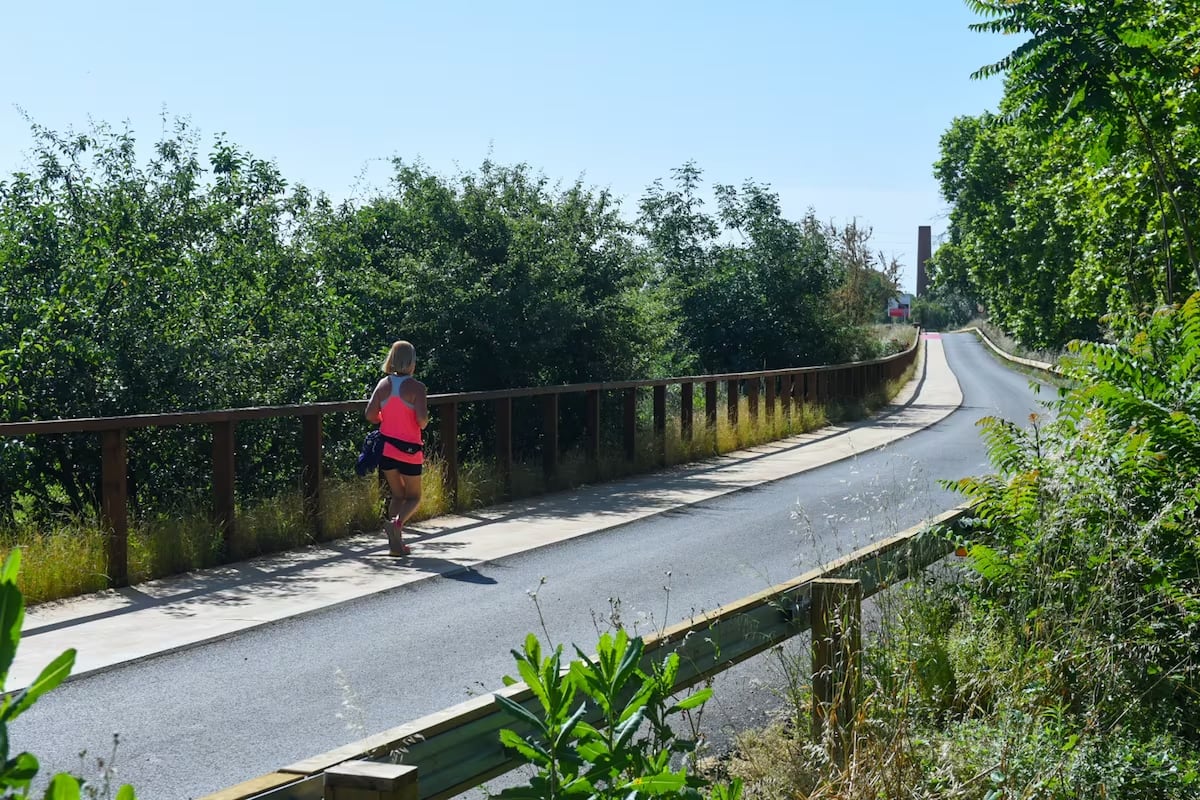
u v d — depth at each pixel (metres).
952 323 140.00
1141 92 8.43
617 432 18.52
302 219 15.94
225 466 9.95
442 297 16.44
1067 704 4.86
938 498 13.17
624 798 2.24
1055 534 5.66
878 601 5.62
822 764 4.22
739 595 8.38
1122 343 7.11
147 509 10.34
